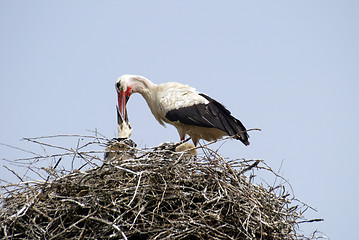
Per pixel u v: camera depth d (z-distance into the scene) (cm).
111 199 1204
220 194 1238
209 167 1275
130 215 1212
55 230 1181
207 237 1210
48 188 1224
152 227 1198
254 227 1232
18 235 1192
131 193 1209
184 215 1212
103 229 1166
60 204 1207
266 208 1259
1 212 1201
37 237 1159
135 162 1271
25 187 1238
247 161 1309
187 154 1380
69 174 1233
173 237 1174
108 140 1305
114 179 1230
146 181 1238
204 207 1241
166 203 1233
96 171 1221
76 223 1161
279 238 1257
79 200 1200
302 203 1299
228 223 1234
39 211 1194
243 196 1244
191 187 1248
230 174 1286
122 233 1113
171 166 1244
